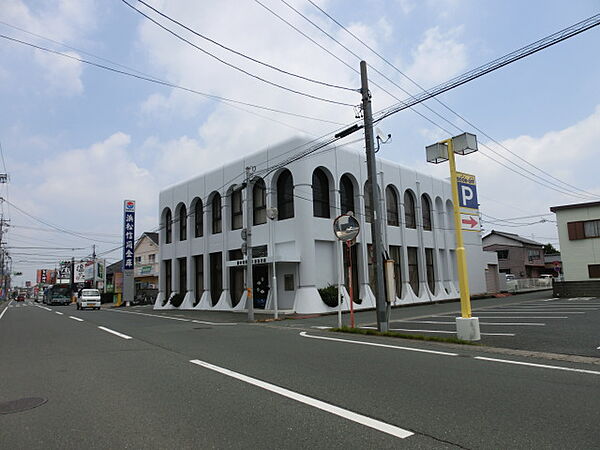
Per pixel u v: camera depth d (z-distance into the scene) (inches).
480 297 1261.1
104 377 277.6
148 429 177.2
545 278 1786.4
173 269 1195.3
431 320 613.3
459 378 249.6
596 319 518.9
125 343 439.5
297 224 864.9
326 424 177.3
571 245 1127.0
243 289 992.2
